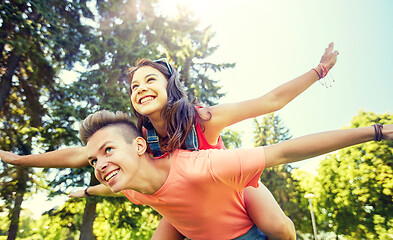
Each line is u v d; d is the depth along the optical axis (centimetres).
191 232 191
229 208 175
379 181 1883
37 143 1016
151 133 180
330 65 186
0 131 1052
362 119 2170
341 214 2023
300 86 177
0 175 1010
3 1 948
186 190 158
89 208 1002
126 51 1137
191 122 172
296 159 152
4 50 1077
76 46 1186
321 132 150
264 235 201
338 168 2102
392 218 1794
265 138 3678
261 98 173
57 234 1436
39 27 1034
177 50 1425
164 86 176
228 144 1368
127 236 1500
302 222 2395
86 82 1109
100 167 147
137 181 154
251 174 156
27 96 1132
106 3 1266
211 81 1558
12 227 1067
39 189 1070
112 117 158
